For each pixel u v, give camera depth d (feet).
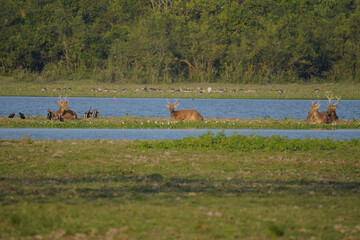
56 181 97.04
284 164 118.42
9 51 560.61
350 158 127.85
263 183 98.43
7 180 96.63
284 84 579.07
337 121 228.02
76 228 67.10
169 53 579.48
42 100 370.73
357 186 97.04
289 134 185.78
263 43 575.38
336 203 81.66
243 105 360.69
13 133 175.32
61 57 590.96
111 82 558.97
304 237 64.75
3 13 570.05
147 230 66.39
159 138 167.63
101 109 304.30
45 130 185.57
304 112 311.06
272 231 65.36
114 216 72.13
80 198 83.10
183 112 216.13
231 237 64.13
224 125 202.39
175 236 64.23
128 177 102.22
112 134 177.06
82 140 150.71
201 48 582.76
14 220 69.10
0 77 543.80
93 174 104.37
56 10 583.58
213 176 104.37
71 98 403.13
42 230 66.54
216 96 441.68
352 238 64.49
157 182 98.07
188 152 132.36
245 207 77.97
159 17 577.43
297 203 81.35
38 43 569.64
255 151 136.46
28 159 117.29
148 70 577.02
